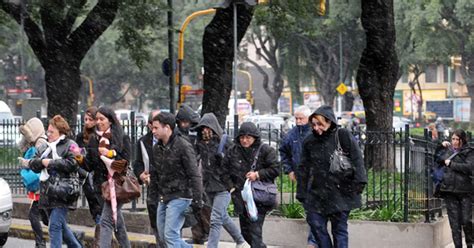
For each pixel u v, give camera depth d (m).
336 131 28.25
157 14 67.88
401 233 34.00
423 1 155.00
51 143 30.42
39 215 34.09
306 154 28.70
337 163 27.88
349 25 167.62
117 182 29.98
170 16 66.88
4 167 49.84
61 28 66.81
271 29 74.69
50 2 63.38
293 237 35.75
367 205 36.94
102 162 30.28
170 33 67.75
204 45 63.06
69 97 67.38
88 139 32.38
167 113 28.30
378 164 37.28
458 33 159.00
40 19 71.25
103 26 66.81
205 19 171.75
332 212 28.28
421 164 37.69
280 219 35.97
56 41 66.94
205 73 63.25
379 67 52.25
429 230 33.84
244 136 30.69
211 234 31.73
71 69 67.31
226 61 62.72
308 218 28.78
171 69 67.88
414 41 164.62
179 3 174.38
